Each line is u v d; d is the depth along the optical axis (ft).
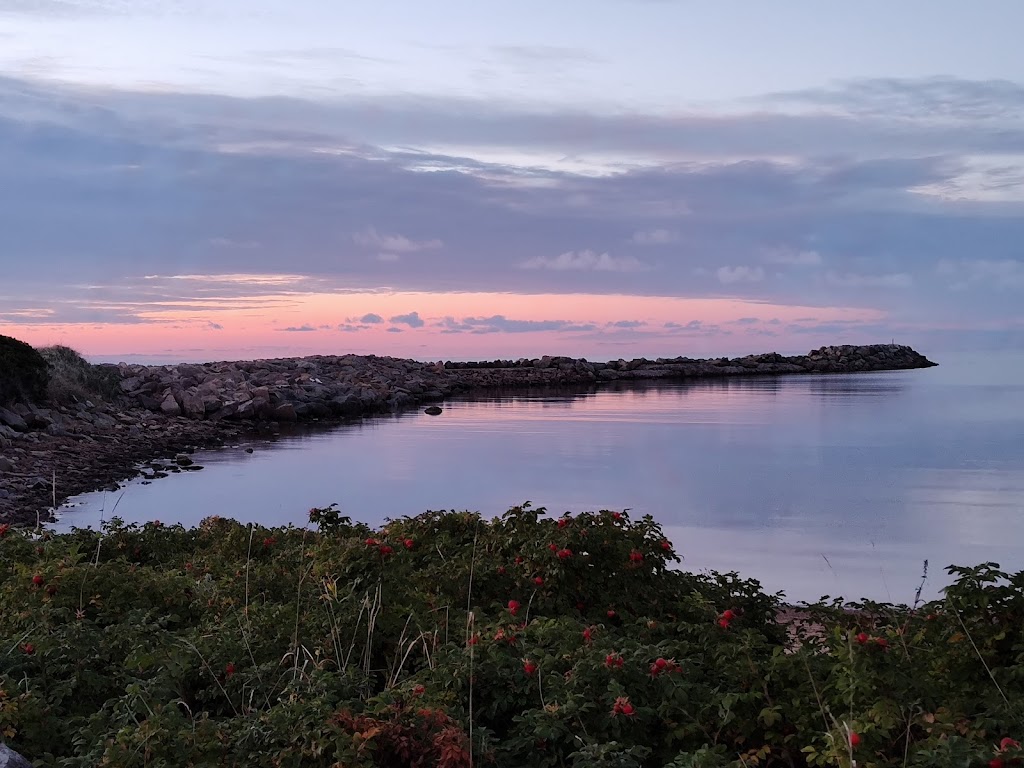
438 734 13.37
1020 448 97.91
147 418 118.11
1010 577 18.71
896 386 223.92
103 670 17.39
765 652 18.97
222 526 31.14
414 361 216.74
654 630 20.53
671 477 76.69
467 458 89.86
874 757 13.58
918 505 63.21
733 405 161.38
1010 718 14.75
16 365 100.48
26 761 13.35
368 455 92.94
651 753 15.61
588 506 62.54
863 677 14.67
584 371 240.94
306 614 19.62
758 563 44.80
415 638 18.71
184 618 21.97
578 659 16.83
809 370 304.09
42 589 20.36
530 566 23.63
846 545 49.29
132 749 13.41
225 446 102.37
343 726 13.50
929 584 40.06
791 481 74.43
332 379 168.96
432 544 26.61
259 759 13.48
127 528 29.84
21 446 85.05
